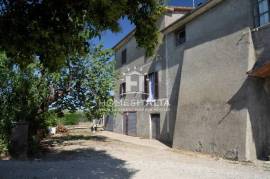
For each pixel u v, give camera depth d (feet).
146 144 52.85
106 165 30.86
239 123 34.76
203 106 41.88
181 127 46.62
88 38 16.21
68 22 14.65
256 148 33.99
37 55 15.01
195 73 44.70
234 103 36.04
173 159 36.27
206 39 42.96
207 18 43.16
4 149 35.63
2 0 14.07
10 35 13.57
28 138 38.93
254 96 34.50
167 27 54.39
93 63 48.60
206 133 40.65
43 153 39.63
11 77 38.52
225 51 38.63
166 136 56.08
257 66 34.24
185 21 48.44
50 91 44.96
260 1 34.88
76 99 49.11
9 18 13.82
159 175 26.02
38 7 14.21
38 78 41.52
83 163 31.96
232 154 35.37
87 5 14.20
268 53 32.99
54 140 55.77
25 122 36.50
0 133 36.47
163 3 18.20
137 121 68.28
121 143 52.90
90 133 77.51
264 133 34.86
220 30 40.09
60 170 27.66
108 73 50.85
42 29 13.53
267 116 35.35
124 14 16.89
